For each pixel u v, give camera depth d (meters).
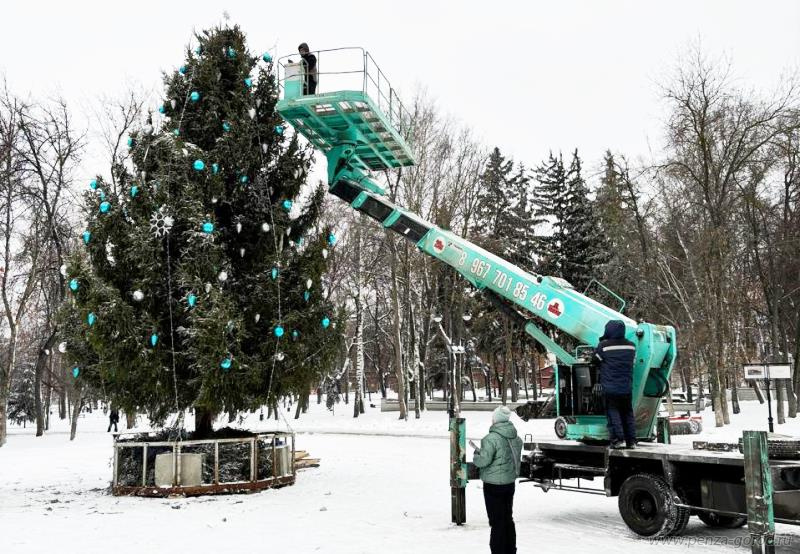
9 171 28.83
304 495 13.06
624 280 41.03
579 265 43.72
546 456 11.27
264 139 16.02
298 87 13.31
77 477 17.06
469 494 13.18
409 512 11.02
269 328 14.28
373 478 15.65
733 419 34.66
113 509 11.65
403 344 46.75
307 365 14.78
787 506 7.71
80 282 13.19
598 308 10.65
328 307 15.38
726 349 33.22
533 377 51.59
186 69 15.45
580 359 10.91
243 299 14.44
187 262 13.51
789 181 34.66
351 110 13.20
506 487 7.40
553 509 11.44
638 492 9.10
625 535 9.12
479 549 8.13
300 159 16.14
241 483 13.33
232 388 13.52
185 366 13.69
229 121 15.03
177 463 13.13
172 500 12.53
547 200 53.19
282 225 15.42
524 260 47.59
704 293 33.81
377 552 8.04
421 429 33.91
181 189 14.02
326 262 15.49
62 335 14.56
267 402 14.42
